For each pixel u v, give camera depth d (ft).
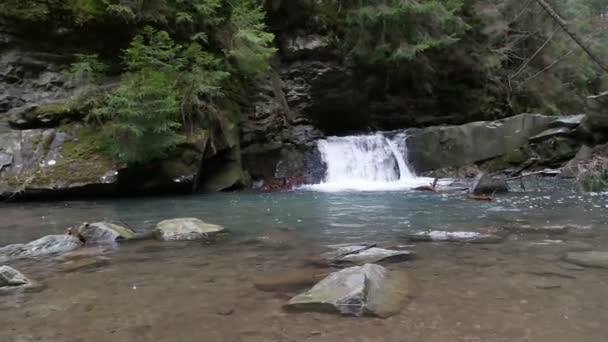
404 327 9.95
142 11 40.11
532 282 13.01
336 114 59.31
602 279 13.19
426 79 62.13
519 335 9.52
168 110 34.65
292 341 9.38
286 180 44.21
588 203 28.91
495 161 49.47
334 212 27.20
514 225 21.97
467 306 11.17
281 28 55.57
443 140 49.75
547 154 49.08
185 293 12.58
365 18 56.59
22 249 17.57
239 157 42.09
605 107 47.34
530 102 73.77
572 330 9.76
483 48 67.97
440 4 57.16
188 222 21.08
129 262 15.97
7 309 11.47
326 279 12.04
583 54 82.33
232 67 45.93
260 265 15.37
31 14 36.81
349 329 9.87
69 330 10.16
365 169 48.29
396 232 20.76
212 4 42.16
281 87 53.26
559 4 75.66
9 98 36.32
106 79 38.42
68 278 14.12
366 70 59.57
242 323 10.37
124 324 10.46
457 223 22.80
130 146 34.30
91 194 34.30
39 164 33.12
